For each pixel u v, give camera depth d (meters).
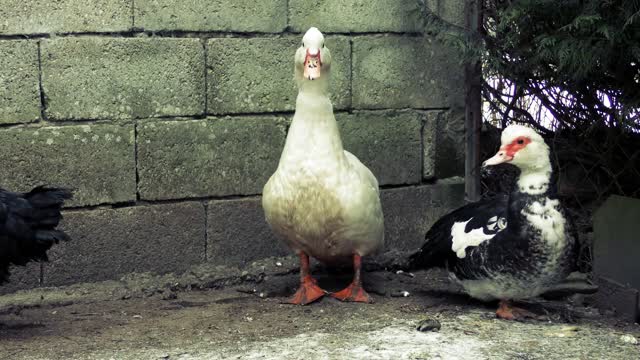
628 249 3.67
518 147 3.33
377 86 4.03
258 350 3.27
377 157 4.05
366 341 3.32
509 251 3.37
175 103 3.81
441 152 4.15
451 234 3.52
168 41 3.78
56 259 3.74
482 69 4.05
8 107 3.64
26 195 3.39
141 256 3.82
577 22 3.56
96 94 3.73
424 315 3.53
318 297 3.64
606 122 3.91
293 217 3.56
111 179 3.77
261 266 3.94
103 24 3.71
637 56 3.58
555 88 3.97
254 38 3.88
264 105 3.91
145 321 3.51
